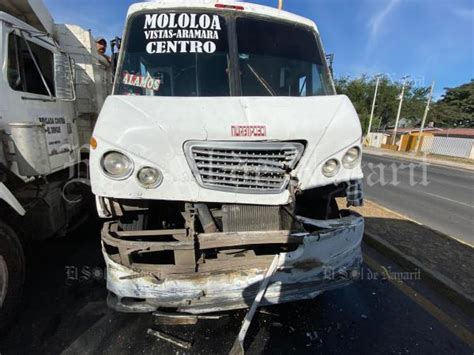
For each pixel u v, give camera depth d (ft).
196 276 6.57
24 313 8.63
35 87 10.55
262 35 9.25
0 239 7.67
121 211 7.44
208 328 8.19
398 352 7.64
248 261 6.92
